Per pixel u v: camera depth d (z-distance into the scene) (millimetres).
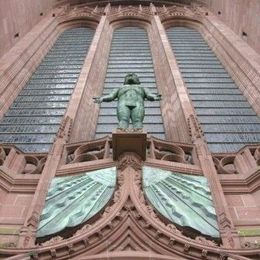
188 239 8250
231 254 7922
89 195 9883
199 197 10047
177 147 12820
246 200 10734
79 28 33125
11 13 24672
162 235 8328
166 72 21078
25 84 21047
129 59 25438
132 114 12008
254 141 15508
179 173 11164
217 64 24391
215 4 33062
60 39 30266
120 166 10648
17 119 17469
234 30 27219
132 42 29078
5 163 11898
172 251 8133
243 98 19312
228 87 20734
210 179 10836
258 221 9797
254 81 19031
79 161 12164
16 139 15883
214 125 16922
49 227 8953
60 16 33219
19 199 10703
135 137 10961
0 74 19031
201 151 12359
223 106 18578
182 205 9656
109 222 8539
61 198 9984
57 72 22844
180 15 33188
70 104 16516
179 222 8969
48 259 7895
